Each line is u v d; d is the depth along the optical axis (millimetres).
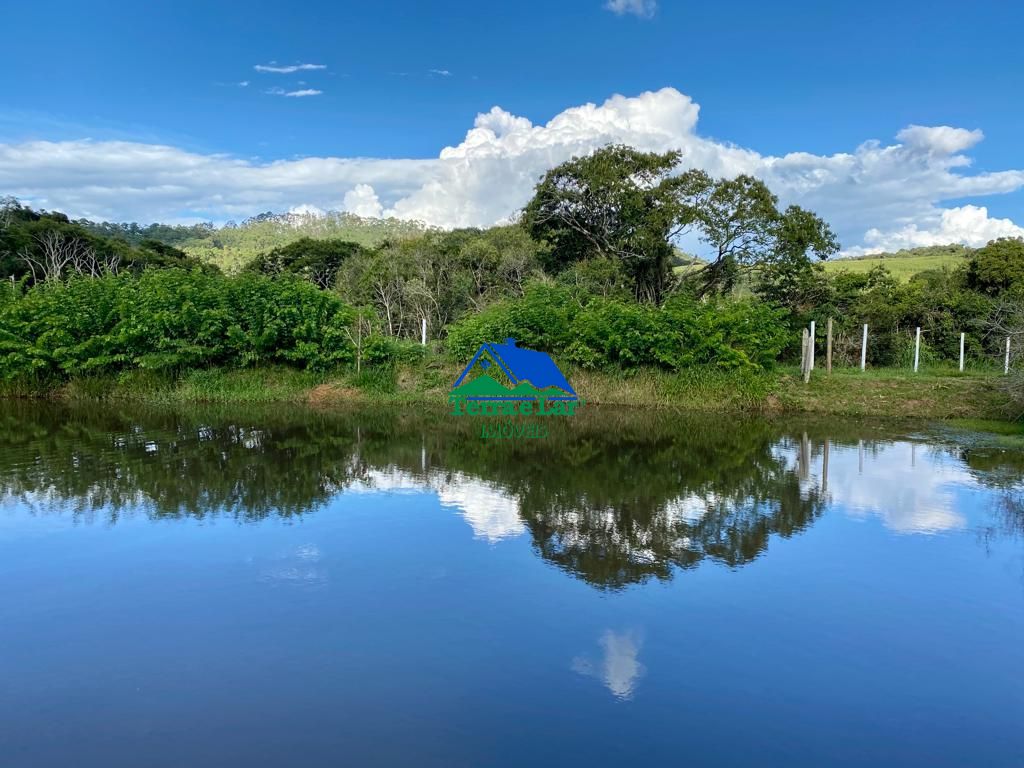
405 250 31188
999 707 3943
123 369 16812
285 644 4535
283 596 5270
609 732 3660
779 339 16469
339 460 10062
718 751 3520
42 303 17141
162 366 16484
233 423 13312
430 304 26750
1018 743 3621
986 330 19859
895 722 3791
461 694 3988
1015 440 11852
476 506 7703
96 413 14422
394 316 26844
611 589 5457
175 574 5672
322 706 3857
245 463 9742
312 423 13523
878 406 14891
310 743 3535
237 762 3385
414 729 3658
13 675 4168
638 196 23297
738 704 3938
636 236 23312
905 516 7414
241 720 3725
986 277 23719
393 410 15438
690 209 22031
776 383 16109
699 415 14891
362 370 16938
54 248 35188
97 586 5438
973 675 4273
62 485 8367
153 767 3348
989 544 6535
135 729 3646
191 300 16750
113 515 7215
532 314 17141
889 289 22703
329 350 17109
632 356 16516
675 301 17828
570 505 7793
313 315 17031
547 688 4059
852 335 20328
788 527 7035
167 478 8797
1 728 3654
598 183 23422
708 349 16391
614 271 23234
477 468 9664
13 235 34875
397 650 4469
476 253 29016
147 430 12312
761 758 3471
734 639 4676
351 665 4285
